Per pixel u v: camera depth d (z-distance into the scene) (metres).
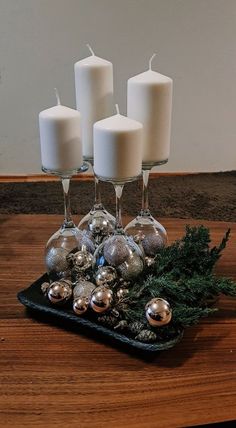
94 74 0.65
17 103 1.71
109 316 0.57
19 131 1.76
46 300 0.63
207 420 0.46
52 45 1.63
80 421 0.46
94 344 0.57
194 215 1.48
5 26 1.60
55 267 0.66
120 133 0.53
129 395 0.49
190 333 0.58
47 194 1.66
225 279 0.59
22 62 1.66
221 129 1.77
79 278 0.64
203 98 1.71
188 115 1.74
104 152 0.55
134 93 0.60
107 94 0.67
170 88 0.61
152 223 0.70
